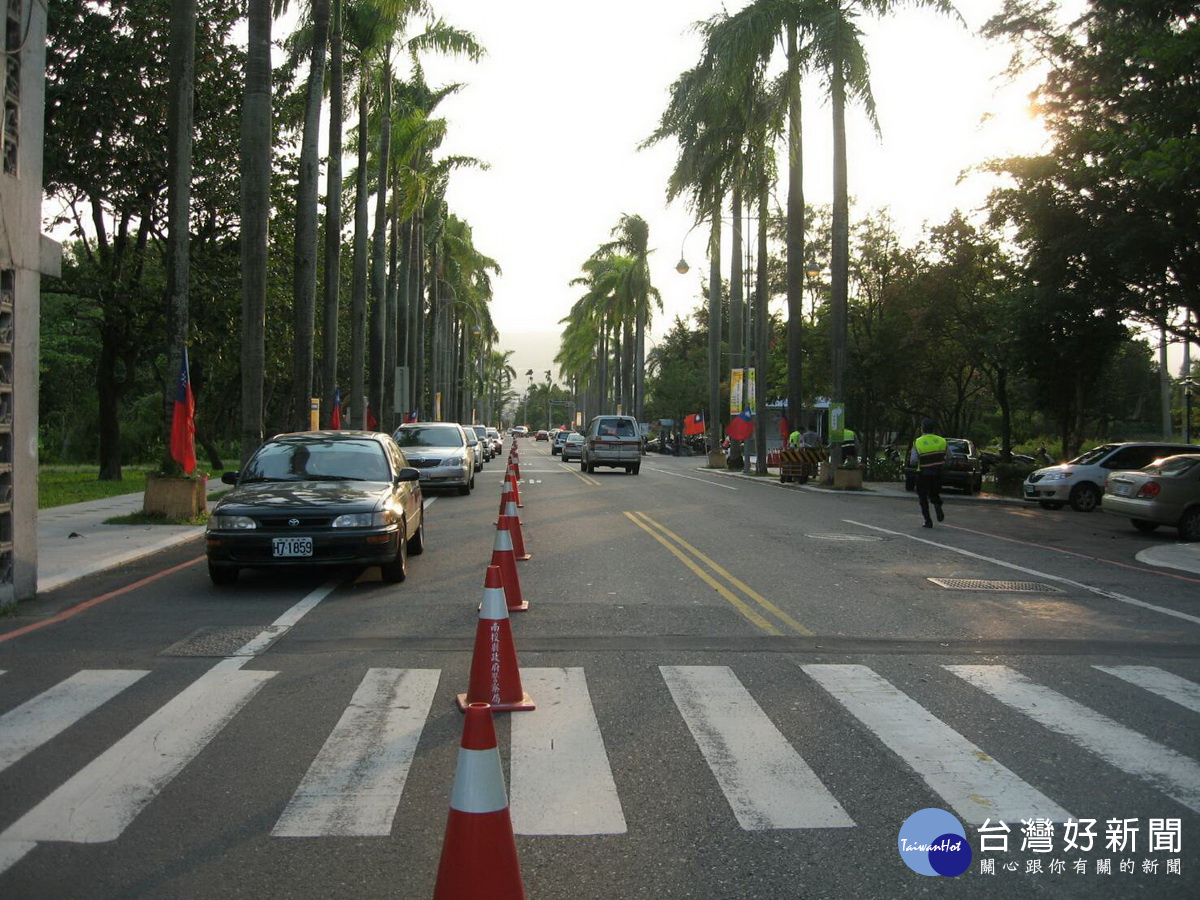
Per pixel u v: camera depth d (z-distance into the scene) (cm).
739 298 4100
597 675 682
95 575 1118
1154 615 955
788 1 2806
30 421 946
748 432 3834
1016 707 620
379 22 2836
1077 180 2027
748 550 1374
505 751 524
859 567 1230
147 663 707
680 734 555
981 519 1991
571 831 425
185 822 431
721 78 2819
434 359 6053
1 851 401
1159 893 382
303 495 1030
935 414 3991
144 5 2173
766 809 452
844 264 2847
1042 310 2330
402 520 1069
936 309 3023
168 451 1658
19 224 905
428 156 4297
